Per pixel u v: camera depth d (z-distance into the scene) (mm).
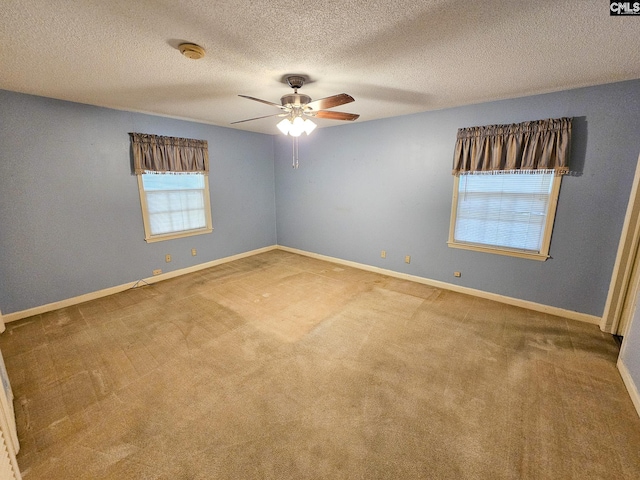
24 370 2223
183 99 3104
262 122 4359
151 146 3807
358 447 1600
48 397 1952
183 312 3191
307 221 5371
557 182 2881
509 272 3357
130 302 3453
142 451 1572
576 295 2977
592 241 2814
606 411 1840
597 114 2641
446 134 3553
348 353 2453
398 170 4043
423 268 4059
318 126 4691
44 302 3195
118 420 1771
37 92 2842
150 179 3957
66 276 3326
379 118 4074
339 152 4641
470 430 1708
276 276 4387
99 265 3574
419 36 1723
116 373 2197
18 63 2102
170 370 2234
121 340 2637
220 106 3410
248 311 3219
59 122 3109
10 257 2941
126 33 1683
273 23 1576
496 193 3311
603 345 2555
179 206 4336
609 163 2645
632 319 2102
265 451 1573
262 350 2494
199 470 1470
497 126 3127
